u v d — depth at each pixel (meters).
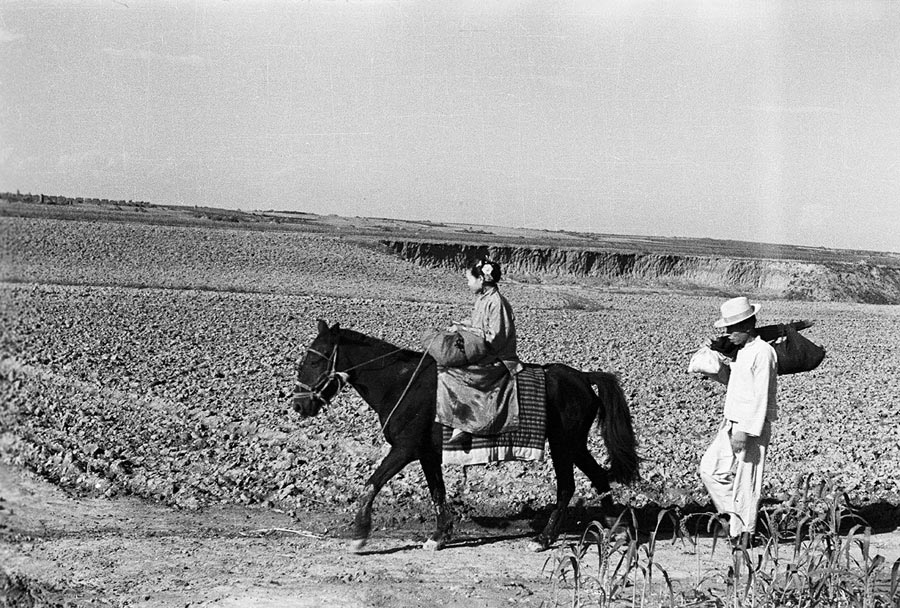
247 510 11.01
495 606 7.95
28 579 8.27
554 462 9.92
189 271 53.34
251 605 7.85
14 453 11.88
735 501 9.37
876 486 12.91
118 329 28.16
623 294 69.06
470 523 10.88
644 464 13.75
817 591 7.76
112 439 13.77
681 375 24.75
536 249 80.06
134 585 8.27
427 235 98.81
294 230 83.62
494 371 9.55
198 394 17.86
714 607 8.02
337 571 8.84
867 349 36.41
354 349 9.70
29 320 26.00
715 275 86.69
